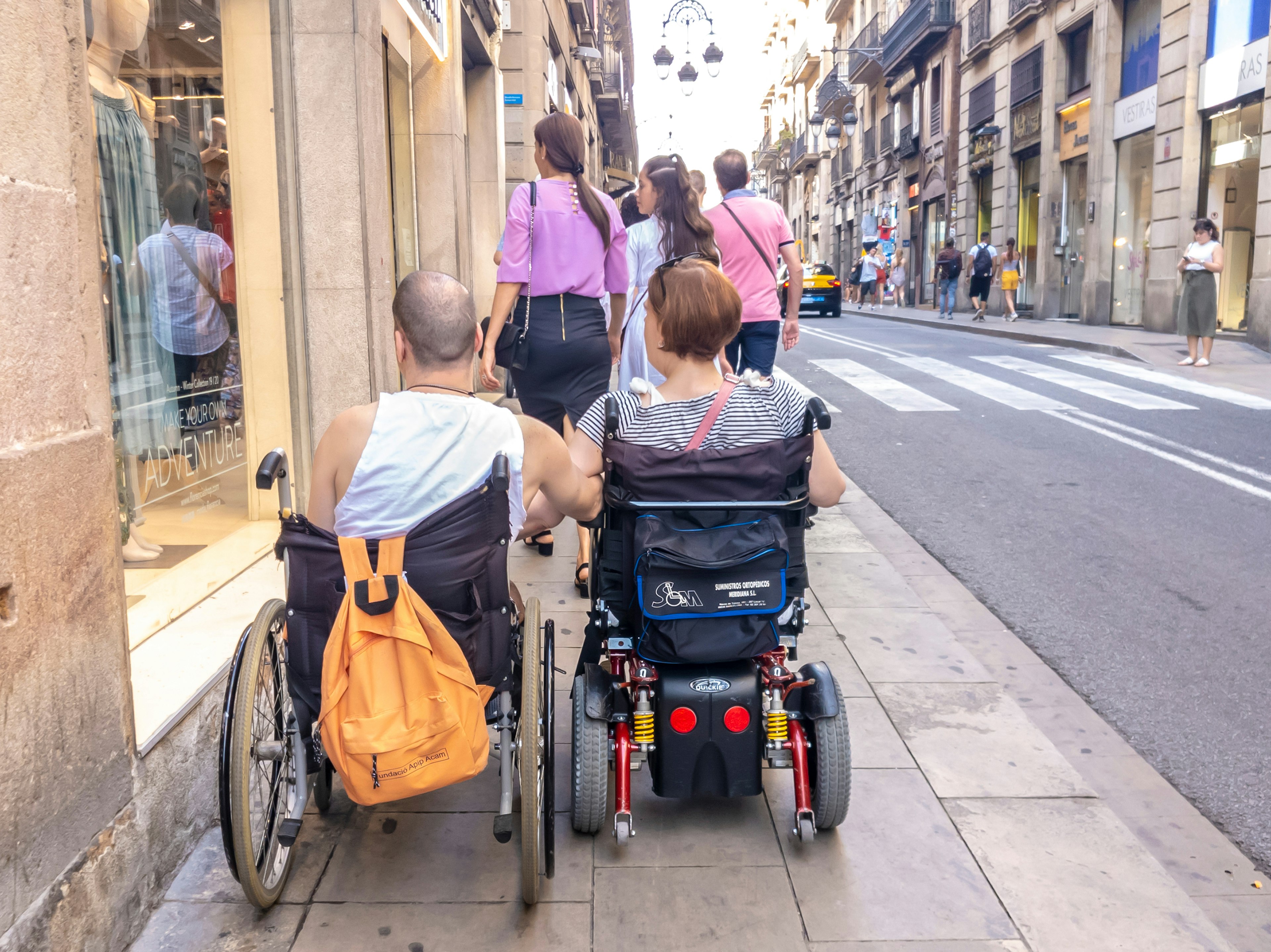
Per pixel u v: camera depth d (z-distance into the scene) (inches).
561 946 94.3
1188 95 668.7
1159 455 314.5
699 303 107.5
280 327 193.6
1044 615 187.6
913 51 1295.5
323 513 96.3
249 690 91.8
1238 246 636.1
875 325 994.1
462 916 98.5
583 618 174.9
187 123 166.9
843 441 352.5
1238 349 575.2
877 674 156.9
